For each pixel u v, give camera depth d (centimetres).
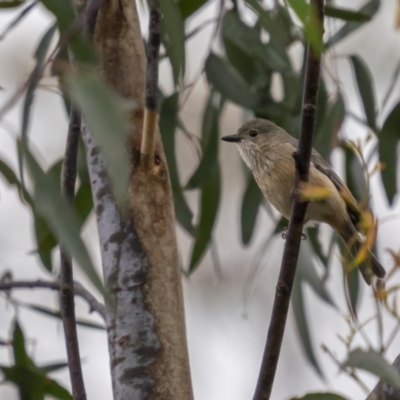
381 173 959
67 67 484
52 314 868
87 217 955
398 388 650
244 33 919
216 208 1012
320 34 528
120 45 756
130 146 707
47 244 903
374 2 967
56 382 838
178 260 706
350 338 664
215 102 1001
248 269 1458
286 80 1013
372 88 974
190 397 668
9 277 876
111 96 470
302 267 989
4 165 546
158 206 702
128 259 688
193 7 877
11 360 864
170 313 682
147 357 665
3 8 770
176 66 680
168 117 941
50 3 540
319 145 967
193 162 1443
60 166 925
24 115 532
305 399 647
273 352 615
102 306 779
